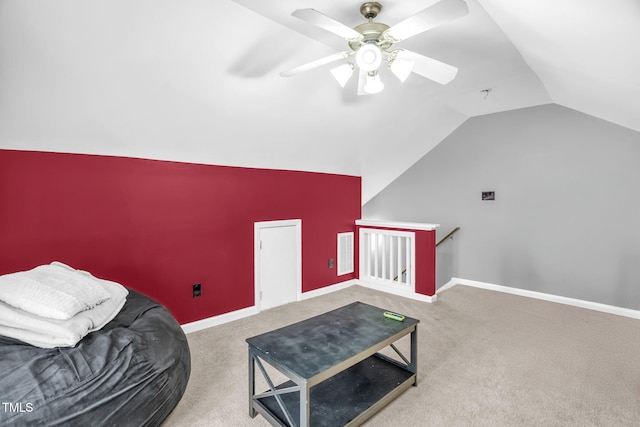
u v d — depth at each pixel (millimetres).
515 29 2033
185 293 2980
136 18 1816
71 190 2348
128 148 2545
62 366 1387
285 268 3797
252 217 3463
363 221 4531
